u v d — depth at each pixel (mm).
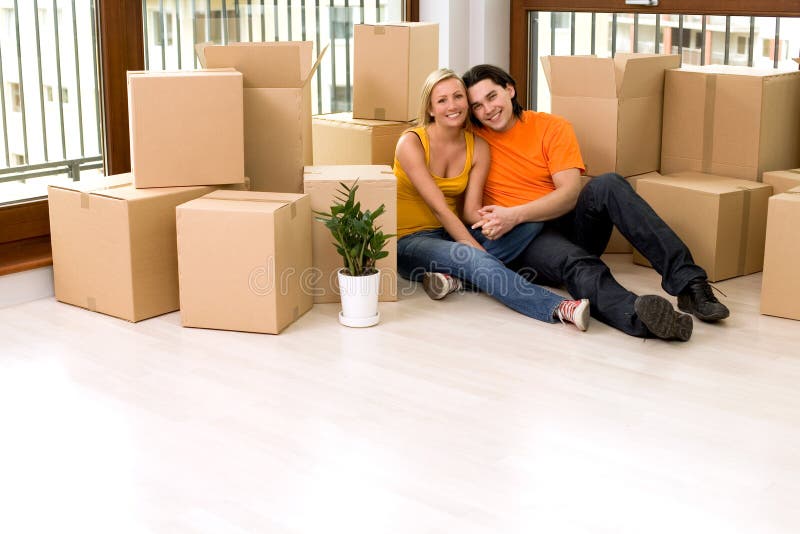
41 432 2354
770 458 2211
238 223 2893
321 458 2217
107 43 3459
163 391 2574
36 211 3416
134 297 3043
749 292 3354
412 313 3166
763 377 2658
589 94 3678
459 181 3400
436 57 3926
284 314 3008
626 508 2006
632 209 3105
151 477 2141
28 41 3307
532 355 2812
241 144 3146
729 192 3383
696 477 2129
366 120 3834
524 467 2174
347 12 4238
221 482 2117
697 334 2973
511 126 3434
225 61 3252
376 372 2693
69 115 3465
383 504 2021
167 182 3105
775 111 3562
